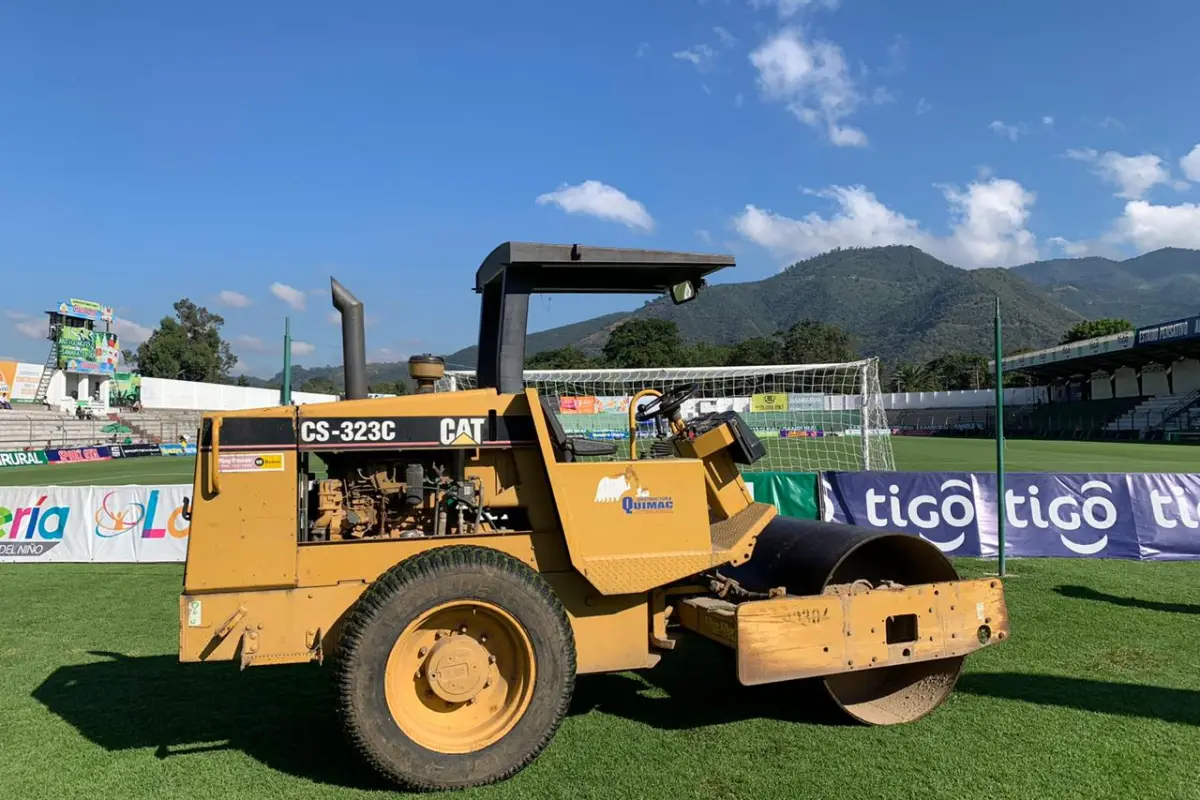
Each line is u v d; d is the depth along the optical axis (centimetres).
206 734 430
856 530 461
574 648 377
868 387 1559
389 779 347
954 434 6144
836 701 432
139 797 353
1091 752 391
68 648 606
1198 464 2312
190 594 364
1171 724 427
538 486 414
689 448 447
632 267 428
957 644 435
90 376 5512
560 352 4606
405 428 394
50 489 1015
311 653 371
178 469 2753
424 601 350
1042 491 949
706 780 363
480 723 370
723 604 421
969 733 417
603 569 392
